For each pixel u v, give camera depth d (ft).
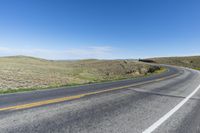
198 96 28.09
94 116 15.94
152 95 27.81
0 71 92.58
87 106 19.53
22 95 25.84
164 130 13.12
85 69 181.98
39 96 25.03
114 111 17.80
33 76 85.76
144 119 15.52
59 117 15.30
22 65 160.66
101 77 107.86
